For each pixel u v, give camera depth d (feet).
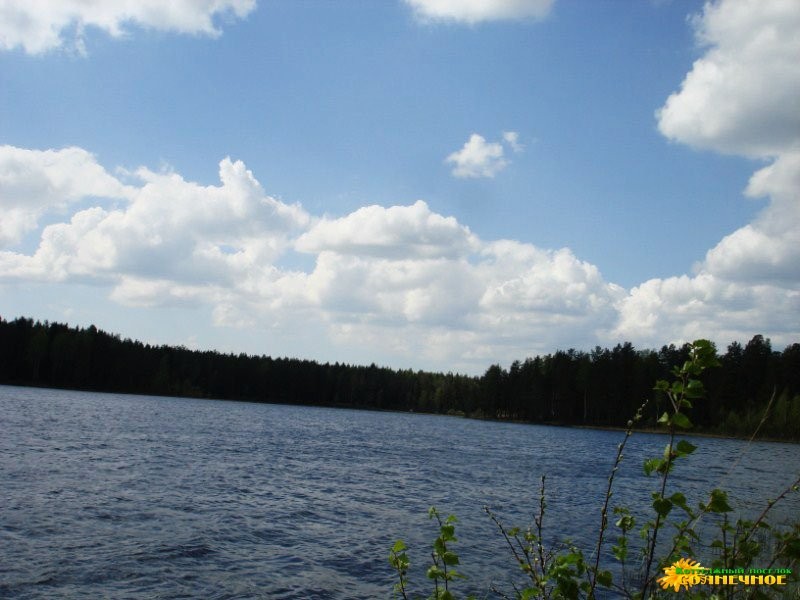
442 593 16.15
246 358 515.09
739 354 332.39
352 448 161.89
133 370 434.30
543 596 15.83
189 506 71.26
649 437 242.78
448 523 16.81
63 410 212.23
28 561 47.19
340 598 44.47
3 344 395.96
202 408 321.32
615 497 88.48
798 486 14.84
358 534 63.16
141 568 47.83
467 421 421.18
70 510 64.28
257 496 81.00
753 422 257.14
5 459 94.73
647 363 344.69
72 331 428.15
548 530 64.85
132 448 123.13
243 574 48.52
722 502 13.52
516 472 123.03
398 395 562.25
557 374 396.78
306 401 527.40
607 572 15.55
